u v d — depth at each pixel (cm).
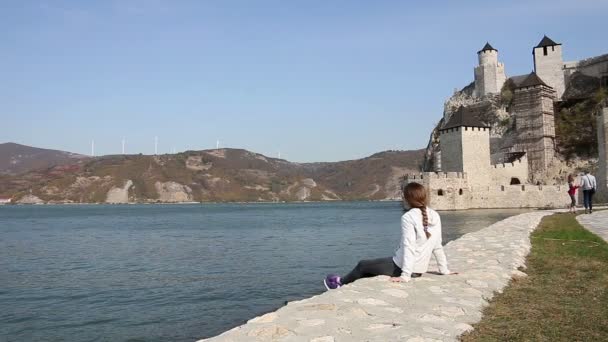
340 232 4647
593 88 8894
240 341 581
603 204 5028
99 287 2031
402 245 929
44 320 1507
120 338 1295
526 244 1474
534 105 8275
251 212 12356
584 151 8206
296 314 697
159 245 3906
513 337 612
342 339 591
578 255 1263
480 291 857
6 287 2058
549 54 9362
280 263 2525
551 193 7262
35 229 6456
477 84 10131
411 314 708
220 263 2631
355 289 845
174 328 1361
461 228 3788
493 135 9312
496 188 7319
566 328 649
